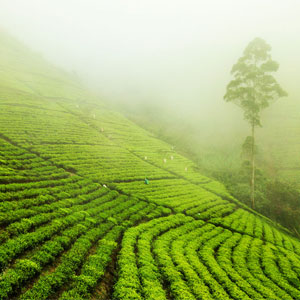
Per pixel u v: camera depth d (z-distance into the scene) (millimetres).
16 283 12523
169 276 16656
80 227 20797
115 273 16547
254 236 30062
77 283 13875
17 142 38188
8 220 18234
